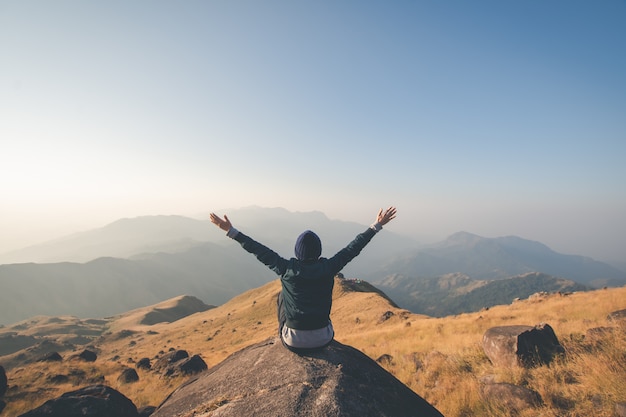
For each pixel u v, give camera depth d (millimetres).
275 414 2553
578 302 20922
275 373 3213
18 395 17312
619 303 16859
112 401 7527
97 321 151125
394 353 16078
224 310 107875
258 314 80750
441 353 11391
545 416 5625
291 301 3180
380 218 3385
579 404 5734
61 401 7098
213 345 61375
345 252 3268
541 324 9188
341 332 43906
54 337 108812
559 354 7973
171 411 3252
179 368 22375
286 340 3232
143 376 24266
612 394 5562
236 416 2656
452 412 6977
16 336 103438
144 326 120438
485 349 9391
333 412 2518
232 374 3521
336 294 71500
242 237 3254
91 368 26156
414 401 3277
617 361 6488
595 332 8664
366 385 3082
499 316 22562
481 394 7152
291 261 3215
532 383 6938
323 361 3332
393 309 49594
